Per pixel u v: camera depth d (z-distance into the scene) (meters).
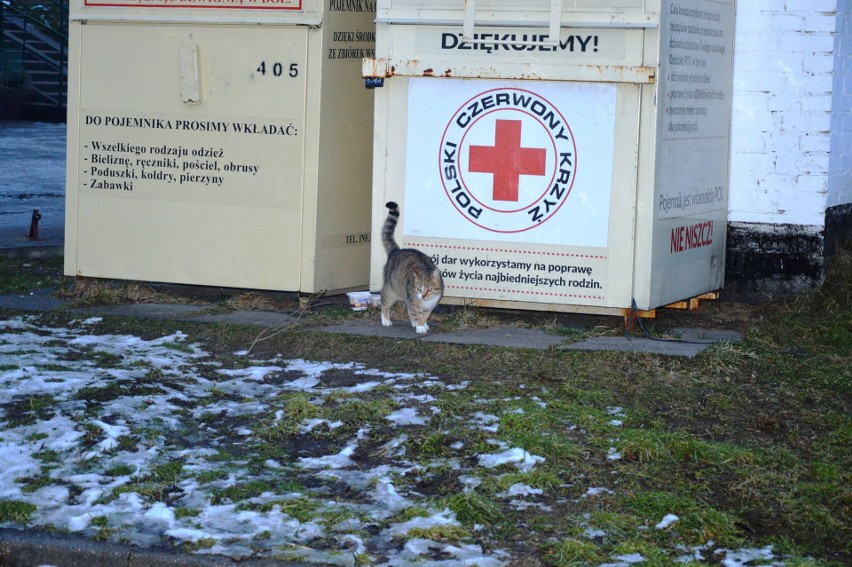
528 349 7.32
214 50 8.66
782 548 4.55
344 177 8.91
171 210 8.91
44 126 23.33
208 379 6.91
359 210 9.12
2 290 9.30
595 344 7.54
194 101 8.70
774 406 6.38
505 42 7.82
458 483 5.21
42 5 26.88
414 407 6.28
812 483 5.23
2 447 5.54
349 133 8.89
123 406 6.22
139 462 5.42
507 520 4.81
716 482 5.25
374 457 5.60
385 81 8.11
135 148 8.93
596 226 7.84
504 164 7.96
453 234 8.14
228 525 4.73
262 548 4.51
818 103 8.59
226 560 4.41
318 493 5.11
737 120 8.81
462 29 7.88
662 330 8.08
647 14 7.49
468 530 4.72
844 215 9.34
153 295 9.07
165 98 8.80
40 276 10.02
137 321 8.16
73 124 9.04
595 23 7.57
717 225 8.74
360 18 8.84
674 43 7.76
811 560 4.39
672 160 7.91
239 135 8.70
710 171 8.54
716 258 8.79
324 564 4.38
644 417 6.14
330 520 4.77
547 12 7.71
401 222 8.23
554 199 7.90
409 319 8.35
